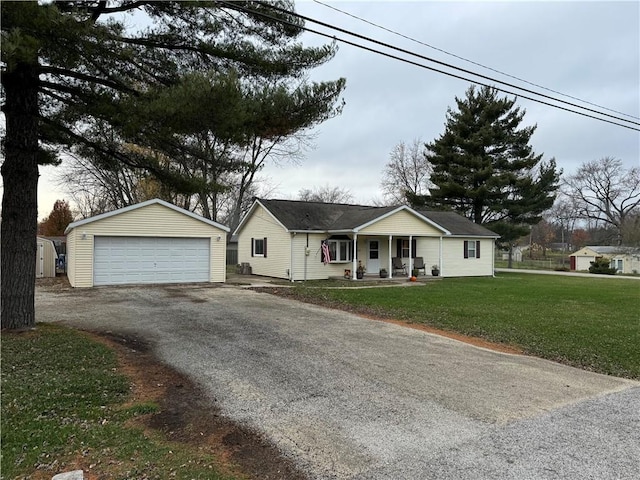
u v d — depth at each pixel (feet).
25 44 15.81
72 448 11.31
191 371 18.63
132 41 22.24
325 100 23.75
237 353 21.65
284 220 62.90
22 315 24.48
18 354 19.60
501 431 13.05
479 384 17.57
